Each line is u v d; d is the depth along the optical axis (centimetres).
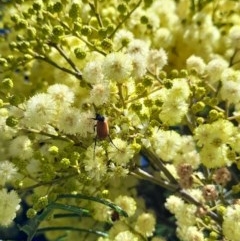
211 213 23
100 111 21
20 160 22
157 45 28
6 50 27
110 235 23
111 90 21
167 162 26
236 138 21
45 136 22
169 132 22
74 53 23
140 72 21
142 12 27
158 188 30
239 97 22
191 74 24
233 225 21
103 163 21
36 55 24
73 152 21
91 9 25
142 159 29
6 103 21
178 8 30
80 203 24
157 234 29
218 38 29
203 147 21
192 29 29
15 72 28
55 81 25
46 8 25
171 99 21
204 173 23
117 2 27
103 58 22
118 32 24
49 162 22
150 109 21
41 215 21
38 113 21
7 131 22
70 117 21
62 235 29
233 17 30
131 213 23
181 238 23
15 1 25
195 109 22
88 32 23
